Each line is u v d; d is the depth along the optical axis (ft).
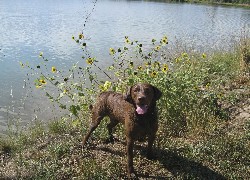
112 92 5.53
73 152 5.62
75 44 19.06
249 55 9.73
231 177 4.84
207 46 16.52
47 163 5.28
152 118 4.87
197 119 6.41
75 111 6.09
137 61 10.88
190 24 30.60
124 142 5.96
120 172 5.01
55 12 38.27
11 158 5.70
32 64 14.47
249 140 5.74
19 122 8.52
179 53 11.27
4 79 12.21
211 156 5.33
